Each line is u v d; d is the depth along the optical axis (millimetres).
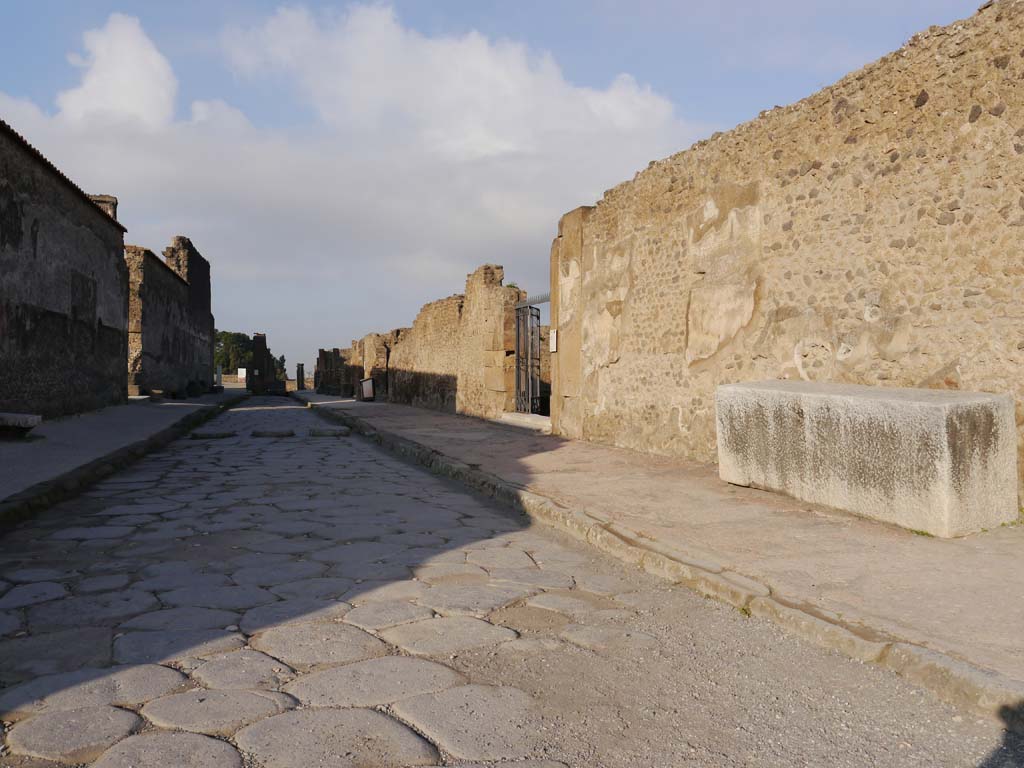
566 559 3920
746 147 6551
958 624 2625
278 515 4941
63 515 4863
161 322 23484
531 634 2740
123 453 7715
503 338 13117
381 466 7812
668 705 2158
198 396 28250
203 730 1931
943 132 4777
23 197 10836
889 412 4141
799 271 5938
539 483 5910
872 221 5289
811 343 5805
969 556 3529
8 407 10312
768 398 5117
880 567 3379
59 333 12438
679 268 7512
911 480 4031
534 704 2145
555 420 10445
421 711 2074
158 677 2273
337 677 2297
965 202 4637
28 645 2537
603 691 2248
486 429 11500
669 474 6352
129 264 21016
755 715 2100
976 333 4559
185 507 5191
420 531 4539
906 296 5020
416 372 20641
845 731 2006
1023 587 3049
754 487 5344
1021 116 4316
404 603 3070
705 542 3896
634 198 8359
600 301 9141
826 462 4629
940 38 4809
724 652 2582
